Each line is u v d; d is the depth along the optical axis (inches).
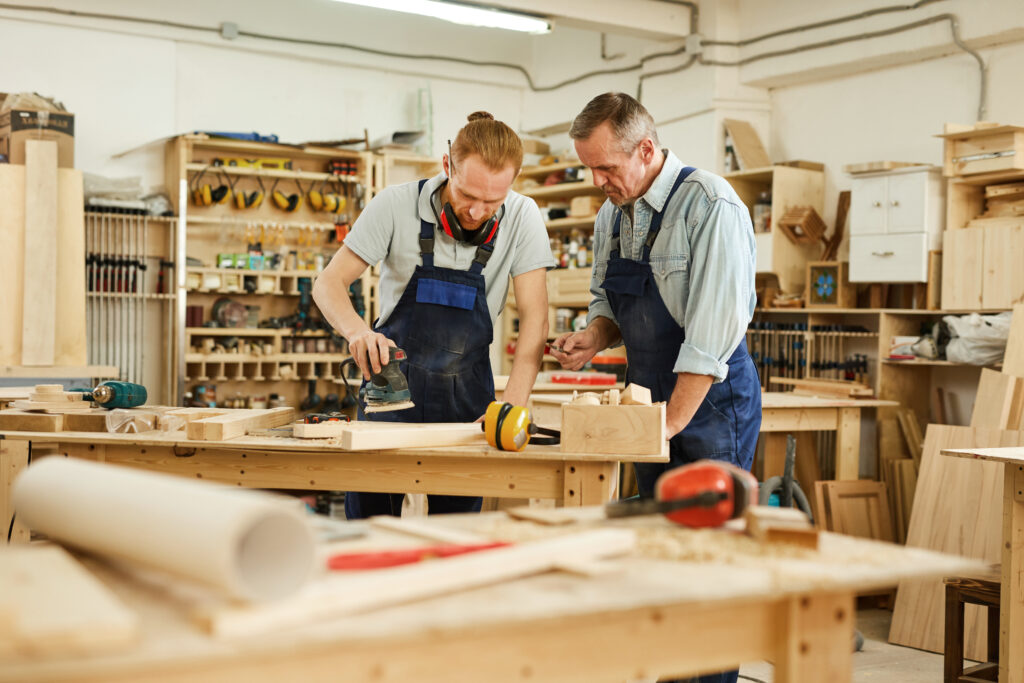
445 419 116.7
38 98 243.3
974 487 164.2
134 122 277.1
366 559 49.7
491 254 114.8
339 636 39.7
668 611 49.9
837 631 54.4
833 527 190.2
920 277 206.8
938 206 209.0
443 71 323.0
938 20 215.8
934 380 221.8
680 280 105.5
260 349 276.2
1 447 110.6
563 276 290.0
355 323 109.8
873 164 212.7
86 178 257.1
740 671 147.4
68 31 269.0
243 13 289.6
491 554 49.4
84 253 240.2
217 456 106.1
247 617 39.7
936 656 158.6
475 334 115.9
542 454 96.0
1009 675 120.7
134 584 47.5
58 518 52.3
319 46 301.0
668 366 110.1
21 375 219.9
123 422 108.7
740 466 109.0
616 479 100.4
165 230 277.1
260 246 283.1
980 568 53.4
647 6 260.7
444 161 112.1
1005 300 192.4
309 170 297.3
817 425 197.9
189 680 38.3
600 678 47.9
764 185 256.8
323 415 110.7
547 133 337.7
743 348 111.0
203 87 286.8
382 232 114.3
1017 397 173.6
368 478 103.1
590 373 225.5
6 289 226.4
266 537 42.7
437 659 43.6
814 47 241.9
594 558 53.3
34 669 35.0
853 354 239.3
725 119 258.5
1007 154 190.1
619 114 100.7
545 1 249.1
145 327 276.8
